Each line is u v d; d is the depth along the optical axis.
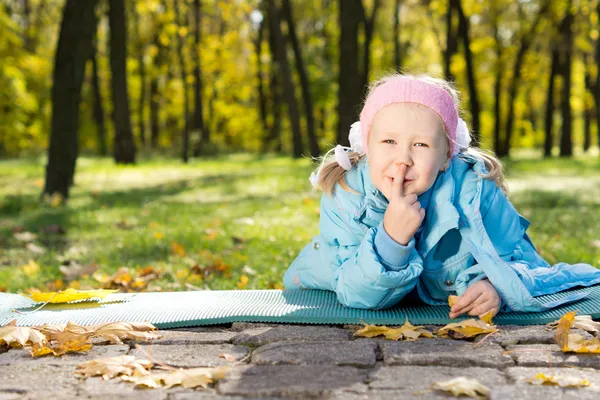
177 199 11.62
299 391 2.04
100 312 3.13
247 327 2.86
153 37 32.44
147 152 30.38
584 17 24.31
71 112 11.53
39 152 30.39
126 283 4.77
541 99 37.78
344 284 2.96
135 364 2.28
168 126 39.88
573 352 2.38
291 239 6.99
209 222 8.37
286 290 3.51
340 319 2.86
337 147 3.11
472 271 2.97
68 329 2.73
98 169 19.11
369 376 2.18
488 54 26.91
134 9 29.55
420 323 2.85
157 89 36.56
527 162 21.92
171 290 4.68
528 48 25.11
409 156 2.78
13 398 2.04
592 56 31.22
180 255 6.08
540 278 3.19
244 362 2.39
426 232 2.98
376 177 2.86
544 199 10.59
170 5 28.53
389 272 2.80
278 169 18.09
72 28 11.31
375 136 2.85
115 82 21.27
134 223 8.46
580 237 6.79
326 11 29.92
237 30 33.28
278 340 2.64
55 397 2.04
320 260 3.31
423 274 3.06
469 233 2.97
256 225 8.02
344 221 3.08
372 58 31.14
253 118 38.16
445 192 2.96
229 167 20.12
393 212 2.77
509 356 2.36
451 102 2.86
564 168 18.80
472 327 2.61
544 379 2.10
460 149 3.17
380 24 29.77
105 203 11.05
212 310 3.05
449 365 2.32
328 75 32.50
